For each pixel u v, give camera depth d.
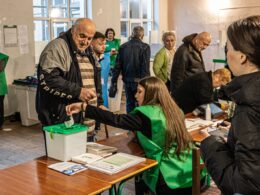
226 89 1.10
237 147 1.02
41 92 2.74
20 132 5.68
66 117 2.70
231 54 1.07
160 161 2.32
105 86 6.67
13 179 1.92
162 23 9.95
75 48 2.74
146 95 2.44
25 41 6.71
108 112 2.35
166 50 5.30
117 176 1.95
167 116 2.35
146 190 2.52
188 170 2.35
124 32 9.28
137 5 9.54
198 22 9.44
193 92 3.61
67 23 7.83
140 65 5.20
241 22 1.05
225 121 3.17
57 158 2.21
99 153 2.27
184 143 2.36
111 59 6.86
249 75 1.03
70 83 2.63
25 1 6.65
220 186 1.08
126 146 2.58
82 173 2.00
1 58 5.64
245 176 0.98
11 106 6.49
